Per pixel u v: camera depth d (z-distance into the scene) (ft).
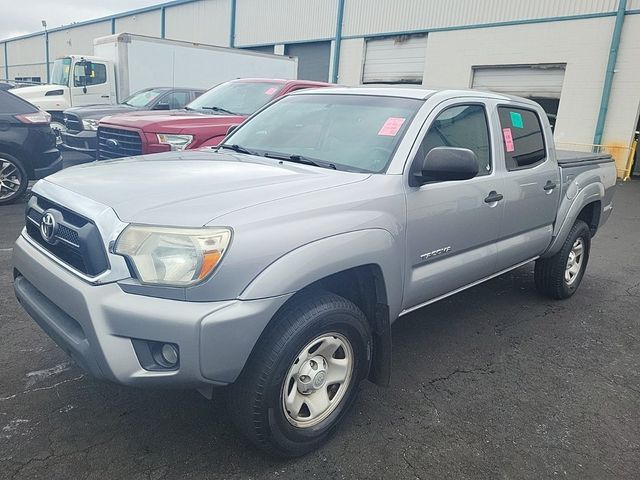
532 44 54.90
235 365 7.33
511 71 57.41
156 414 9.50
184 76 49.80
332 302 8.40
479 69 60.13
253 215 7.56
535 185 13.55
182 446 8.68
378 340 9.74
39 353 11.39
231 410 8.06
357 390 9.37
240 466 8.32
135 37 47.19
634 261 22.30
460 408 10.36
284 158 11.04
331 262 8.07
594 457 9.11
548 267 16.01
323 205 8.35
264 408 7.80
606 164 17.71
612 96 49.96
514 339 13.69
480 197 11.47
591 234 17.54
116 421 9.23
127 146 22.97
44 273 8.12
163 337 7.00
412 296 10.20
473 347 13.08
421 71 65.51
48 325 8.10
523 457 9.00
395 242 9.29
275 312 7.52
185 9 98.17
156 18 104.99
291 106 13.12
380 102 11.53
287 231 7.70
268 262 7.43
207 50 50.19
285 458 8.54
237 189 8.30
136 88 48.47
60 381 10.37
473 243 11.64
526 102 14.25
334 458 8.69
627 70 48.78
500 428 9.78
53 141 26.86
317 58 77.77
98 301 7.14
